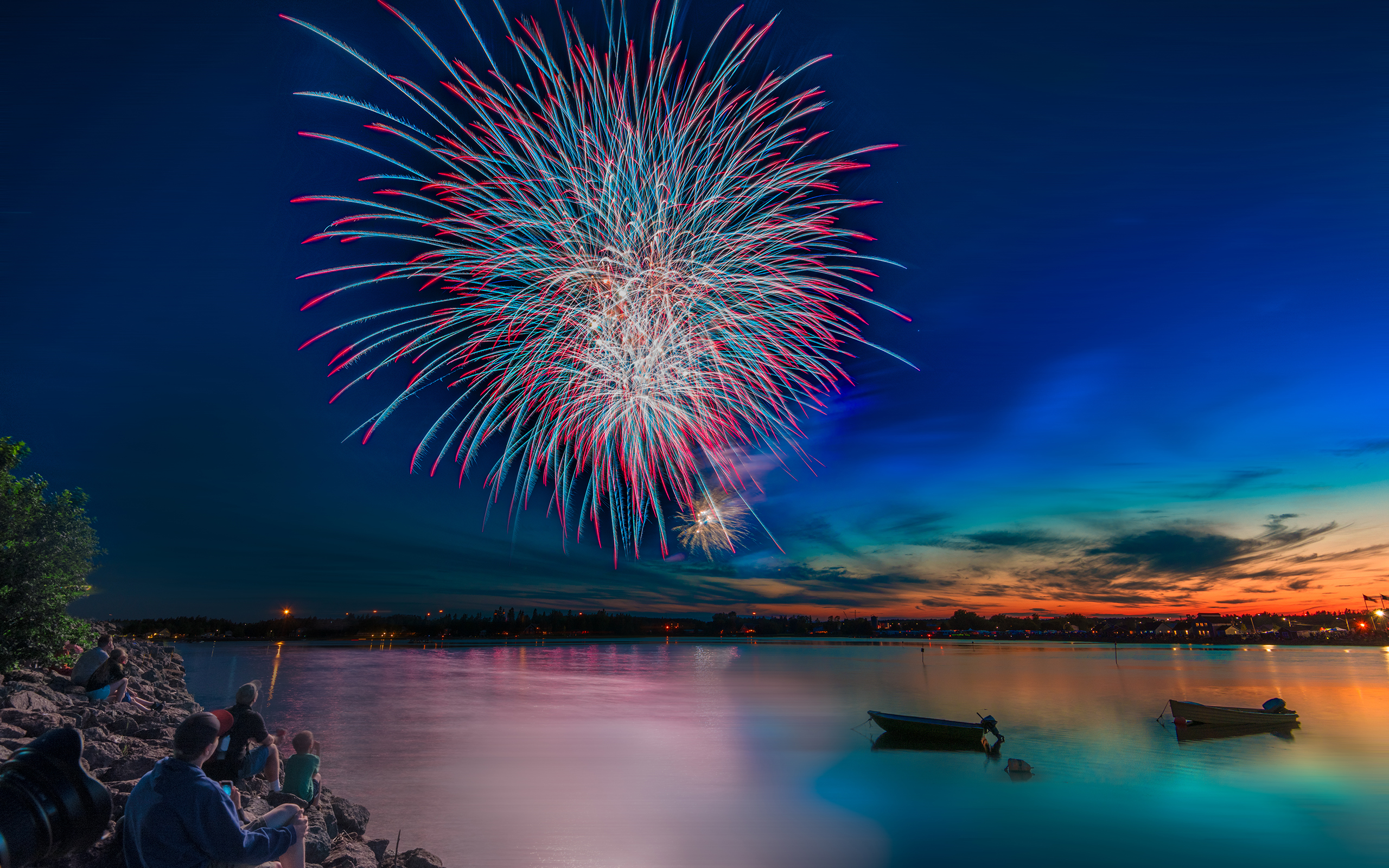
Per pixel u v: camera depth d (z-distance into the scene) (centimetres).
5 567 1559
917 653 15275
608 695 4819
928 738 3191
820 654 14438
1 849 461
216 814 483
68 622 1725
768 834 1677
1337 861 1692
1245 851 1752
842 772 2462
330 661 8088
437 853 1414
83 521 1705
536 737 2902
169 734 1306
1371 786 2428
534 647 16712
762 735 3209
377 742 2655
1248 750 3112
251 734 927
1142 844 1786
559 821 1666
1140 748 3152
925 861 1577
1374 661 11956
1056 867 1609
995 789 2295
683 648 17838
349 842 1090
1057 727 3772
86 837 518
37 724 1087
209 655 8462
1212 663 10988
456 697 4422
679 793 2031
